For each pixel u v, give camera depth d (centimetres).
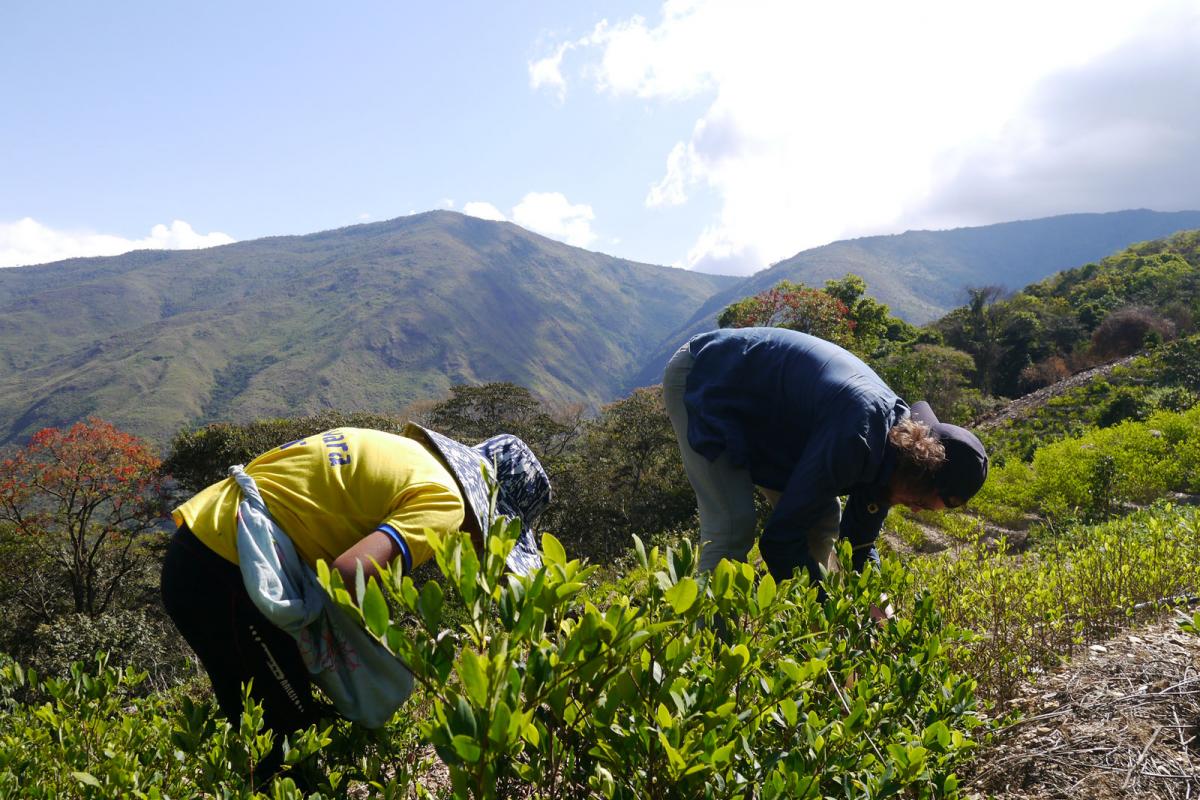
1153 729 215
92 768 171
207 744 167
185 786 171
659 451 3556
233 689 186
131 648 1945
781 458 296
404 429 211
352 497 182
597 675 111
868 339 3716
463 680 91
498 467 222
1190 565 362
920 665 177
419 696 254
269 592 168
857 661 183
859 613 192
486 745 91
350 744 191
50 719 188
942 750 154
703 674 128
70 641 1923
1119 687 244
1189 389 2606
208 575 180
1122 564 358
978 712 242
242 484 181
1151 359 3028
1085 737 217
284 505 180
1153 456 1252
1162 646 277
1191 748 205
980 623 317
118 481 3114
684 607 112
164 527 3503
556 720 123
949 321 7156
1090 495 1020
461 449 214
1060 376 6172
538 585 105
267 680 185
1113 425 2261
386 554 171
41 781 171
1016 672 261
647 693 119
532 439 4531
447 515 182
